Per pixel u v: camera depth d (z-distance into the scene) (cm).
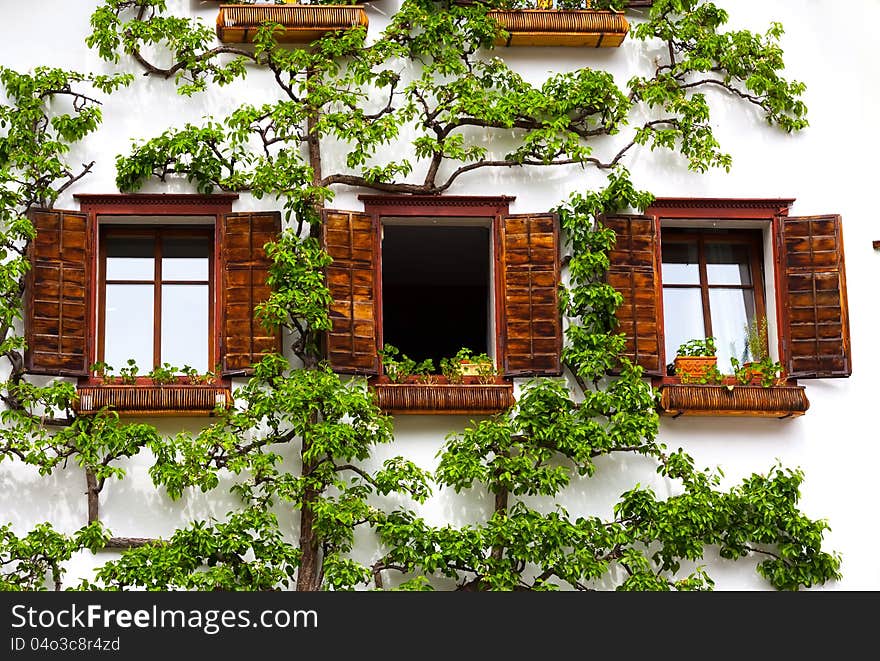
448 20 1638
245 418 1525
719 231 1675
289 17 1627
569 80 1656
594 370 1564
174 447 1513
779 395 1584
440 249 2039
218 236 1593
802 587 1566
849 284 1645
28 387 1520
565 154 1644
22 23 1627
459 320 2278
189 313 1605
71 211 1573
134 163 1582
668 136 1631
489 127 1642
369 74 1609
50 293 1549
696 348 1606
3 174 1557
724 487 1584
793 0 1712
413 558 1508
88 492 1523
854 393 1620
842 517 1590
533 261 1598
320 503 1502
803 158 1670
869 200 1667
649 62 1681
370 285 1581
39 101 1593
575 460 1558
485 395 1559
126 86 1622
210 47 1645
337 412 1524
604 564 1525
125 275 1606
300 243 1567
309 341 1562
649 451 1565
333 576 1489
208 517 1532
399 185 1611
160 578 1481
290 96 1612
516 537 1517
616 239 1614
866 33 1706
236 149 1611
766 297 1658
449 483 1530
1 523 1518
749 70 1678
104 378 1546
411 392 1553
